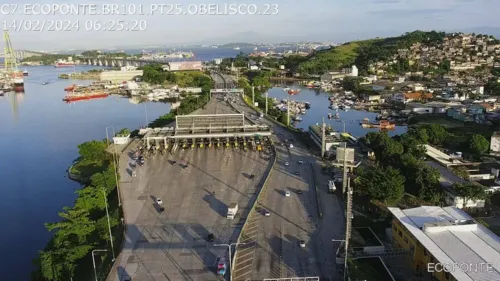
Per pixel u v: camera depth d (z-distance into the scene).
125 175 145.88
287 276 84.50
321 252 94.38
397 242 99.19
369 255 93.38
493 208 125.12
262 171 149.50
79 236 99.81
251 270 86.56
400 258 93.62
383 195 121.44
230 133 182.38
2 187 162.12
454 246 83.94
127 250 94.75
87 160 178.00
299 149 180.75
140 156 167.75
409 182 135.25
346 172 129.50
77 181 165.88
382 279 84.44
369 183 124.88
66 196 151.38
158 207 118.12
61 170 182.00
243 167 153.88
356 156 174.00
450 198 125.62
